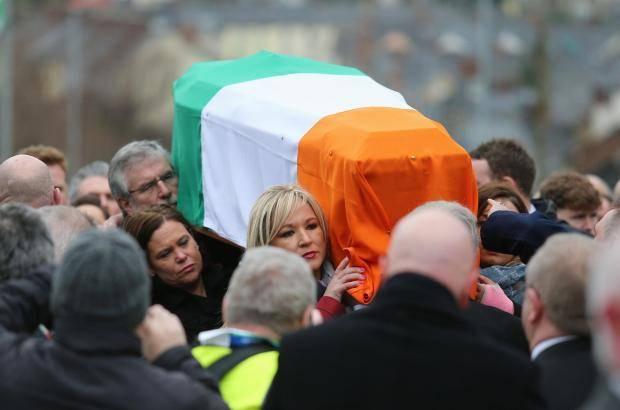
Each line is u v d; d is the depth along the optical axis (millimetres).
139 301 7703
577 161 54812
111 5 72000
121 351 7664
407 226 7656
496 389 7348
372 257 9773
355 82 11758
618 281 5730
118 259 7656
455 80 62031
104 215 14414
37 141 60125
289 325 8164
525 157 13305
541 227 10195
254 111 11305
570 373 7797
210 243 11961
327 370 7488
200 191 11945
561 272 7895
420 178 9867
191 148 12180
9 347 7812
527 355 8609
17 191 10492
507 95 56906
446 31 67938
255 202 10344
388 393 7387
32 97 61719
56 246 9148
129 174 12000
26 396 7605
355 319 7621
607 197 15805
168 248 10766
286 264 8180
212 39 72562
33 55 63281
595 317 6020
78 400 7562
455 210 9281
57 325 7723
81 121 60500
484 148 13406
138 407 7555
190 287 11039
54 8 67000
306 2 79688
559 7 65000
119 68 63375
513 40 62375
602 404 5816
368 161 9742
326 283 10227
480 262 11125
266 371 8109
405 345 7438
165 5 74312
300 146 10547
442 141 10117
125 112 61438
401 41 67375
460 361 7383
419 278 7531
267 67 12414
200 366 8055
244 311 8180
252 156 11188
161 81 63375
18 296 8242
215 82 12281
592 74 60438
